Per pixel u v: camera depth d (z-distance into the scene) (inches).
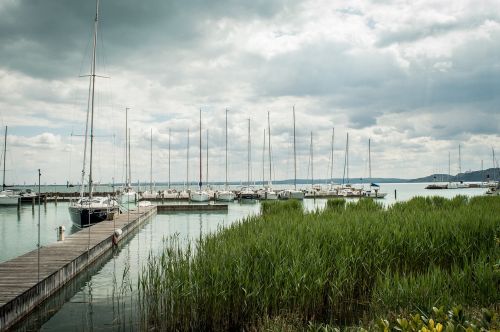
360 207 991.0
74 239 841.5
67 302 511.2
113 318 445.1
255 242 486.9
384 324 214.4
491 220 592.7
